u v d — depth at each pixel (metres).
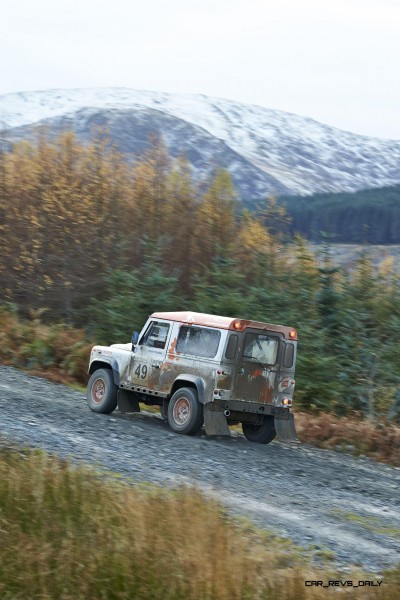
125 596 9.64
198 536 11.46
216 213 55.53
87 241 52.06
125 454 20.58
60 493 13.16
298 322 44.03
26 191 53.31
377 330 44.56
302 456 25.55
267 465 22.45
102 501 13.02
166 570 10.26
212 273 49.53
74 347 39.00
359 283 47.00
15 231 51.56
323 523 16.36
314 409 36.38
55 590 9.64
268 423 26.58
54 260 51.38
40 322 47.84
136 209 55.31
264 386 25.88
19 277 51.09
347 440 29.08
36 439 20.53
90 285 51.12
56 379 36.22
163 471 19.09
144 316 45.69
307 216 176.12
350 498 19.50
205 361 25.45
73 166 55.53
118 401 27.72
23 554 10.18
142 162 57.09
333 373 38.47
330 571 12.59
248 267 53.09
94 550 10.59
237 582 10.21
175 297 47.34
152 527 11.67
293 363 26.44
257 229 55.00
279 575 11.22
